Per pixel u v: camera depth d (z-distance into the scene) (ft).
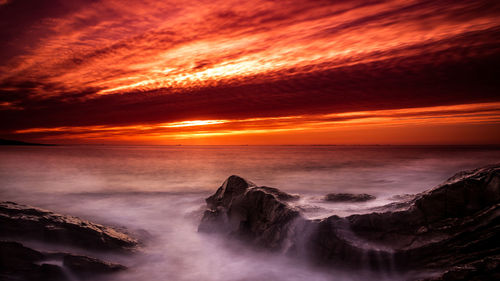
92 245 33.17
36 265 27.61
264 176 124.26
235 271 31.94
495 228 24.47
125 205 67.36
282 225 34.63
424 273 25.30
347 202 44.52
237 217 40.01
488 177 27.73
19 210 34.96
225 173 137.39
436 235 26.81
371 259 27.66
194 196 78.43
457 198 27.86
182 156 322.75
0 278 25.73
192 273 31.65
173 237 43.37
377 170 145.89
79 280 28.25
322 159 246.47
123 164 197.77
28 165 185.37
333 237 30.12
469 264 22.68
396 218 29.63
